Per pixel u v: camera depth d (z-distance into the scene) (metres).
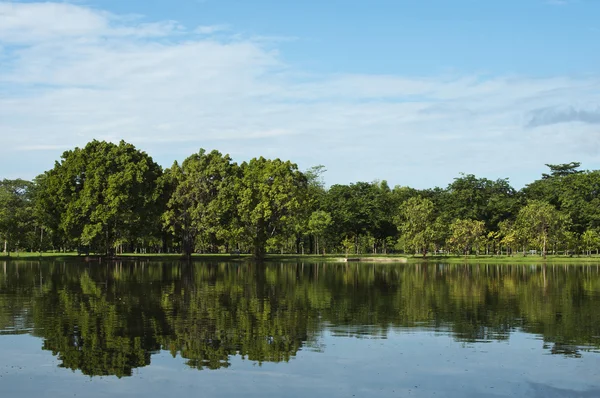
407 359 22.38
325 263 100.00
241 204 99.69
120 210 93.94
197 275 63.91
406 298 41.41
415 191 155.38
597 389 18.91
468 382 19.59
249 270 75.31
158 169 106.25
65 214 94.94
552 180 157.25
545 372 20.73
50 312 33.22
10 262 91.81
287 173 103.50
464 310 35.16
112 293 43.72
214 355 22.94
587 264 98.25
